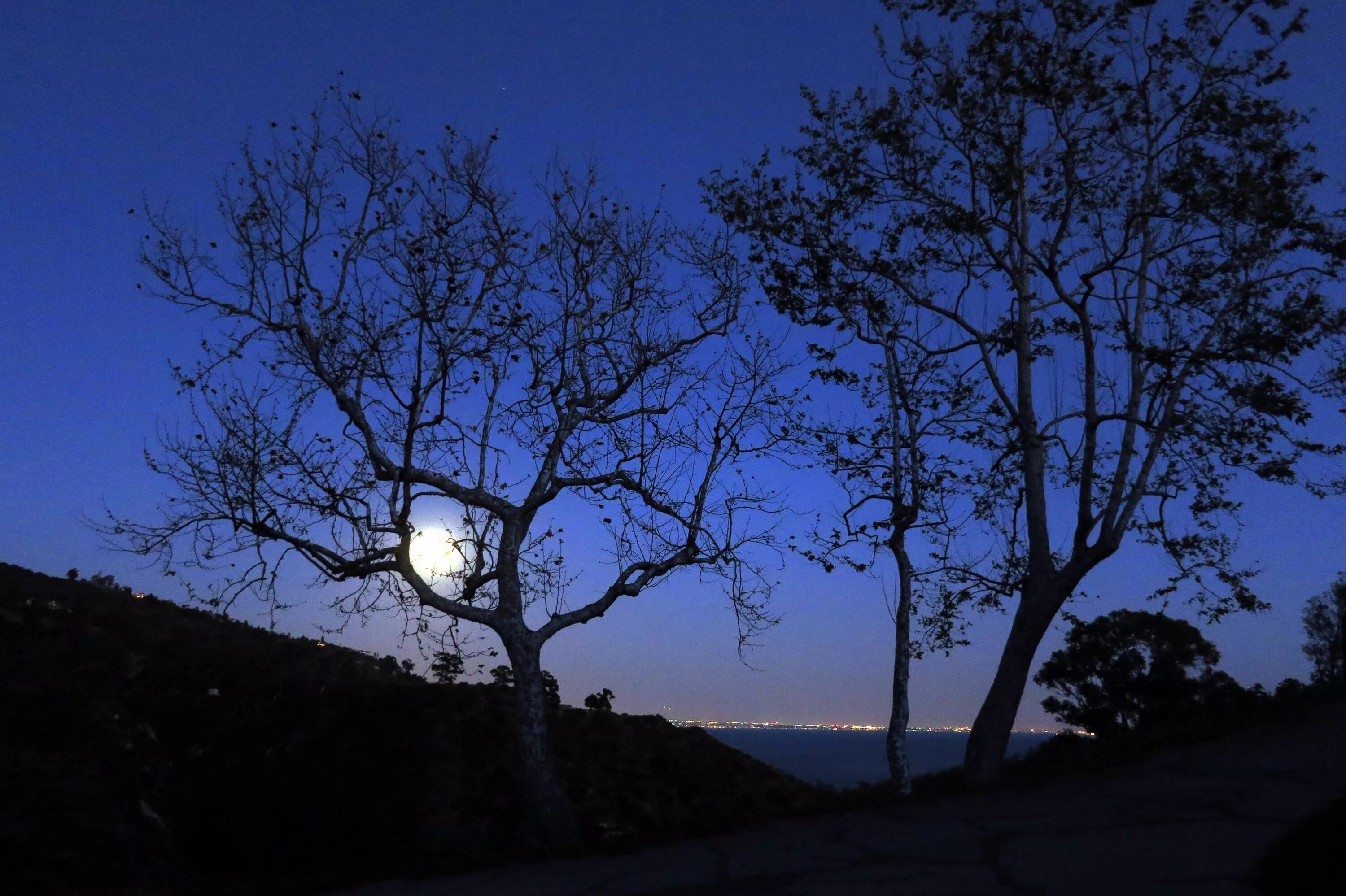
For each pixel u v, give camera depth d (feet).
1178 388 52.85
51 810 47.80
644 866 39.63
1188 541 55.36
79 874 44.52
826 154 58.65
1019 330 57.82
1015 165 54.95
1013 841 36.50
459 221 54.90
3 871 42.52
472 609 52.39
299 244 54.03
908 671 61.67
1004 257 58.59
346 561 51.98
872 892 31.17
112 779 53.16
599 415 57.36
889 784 62.90
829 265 58.29
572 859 43.24
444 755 59.21
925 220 58.39
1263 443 51.62
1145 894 27.91
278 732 61.00
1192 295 52.19
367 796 54.80
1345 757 46.57
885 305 60.29
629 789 60.95
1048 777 49.67
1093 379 53.88
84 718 57.00
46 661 61.82
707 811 60.39
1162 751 52.65
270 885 42.75
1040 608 52.80
